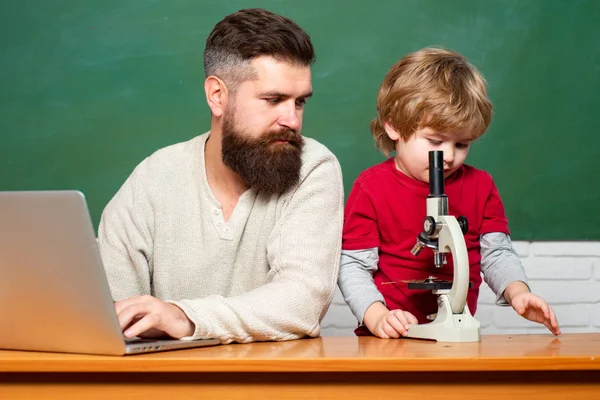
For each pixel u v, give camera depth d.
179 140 2.57
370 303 1.52
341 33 2.59
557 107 2.62
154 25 2.58
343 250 1.68
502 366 0.97
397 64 1.77
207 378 0.98
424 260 1.69
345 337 1.38
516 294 1.51
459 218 1.33
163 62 2.57
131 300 1.16
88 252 0.98
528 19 2.62
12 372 0.99
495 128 2.61
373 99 2.59
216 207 1.54
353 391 0.98
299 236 1.41
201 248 1.55
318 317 1.36
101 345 1.02
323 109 2.59
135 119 2.57
